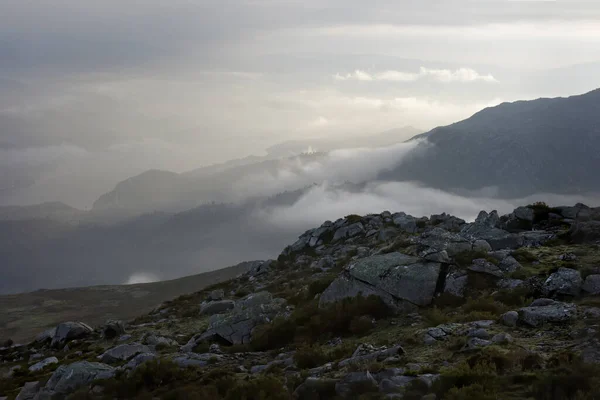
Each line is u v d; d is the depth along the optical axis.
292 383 15.53
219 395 15.60
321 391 14.05
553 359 13.43
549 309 17.78
